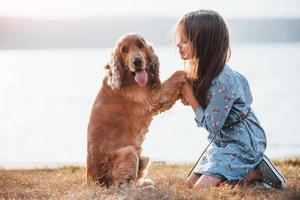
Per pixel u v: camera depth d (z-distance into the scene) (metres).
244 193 5.33
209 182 5.59
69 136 29.33
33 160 19.70
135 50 6.34
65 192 5.77
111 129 6.21
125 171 5.90
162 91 6.39
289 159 9.92
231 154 5.68
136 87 6.37
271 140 26.09
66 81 89.38
